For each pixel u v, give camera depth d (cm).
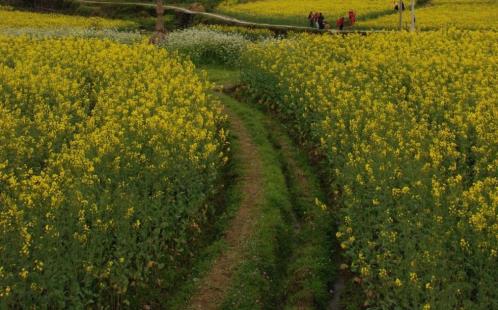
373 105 1722
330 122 1600
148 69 2148
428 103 1678
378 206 1138
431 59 2156
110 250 1017
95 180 1170
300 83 2014
